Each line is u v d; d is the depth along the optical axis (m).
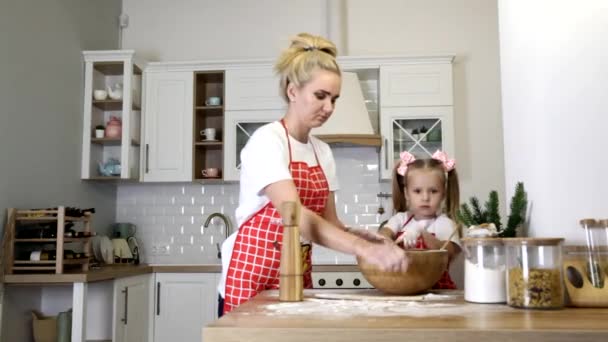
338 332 0.83
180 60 4.43
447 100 3.92
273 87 4.03
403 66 3.97
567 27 1.29
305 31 4.39
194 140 4.07
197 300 3.71
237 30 4.43
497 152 4.16
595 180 1.17
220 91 4.34
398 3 4.35
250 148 1.49
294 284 1.20
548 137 1.42
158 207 4.35
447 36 4.30
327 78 1.43
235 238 1.67
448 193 1.97
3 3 3.05
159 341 3.70
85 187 3.94
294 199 1.37
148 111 4.10
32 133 3.30
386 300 1.22
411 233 1.58
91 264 3.45
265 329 0.84
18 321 3.19
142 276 3.63
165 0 4.50
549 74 1.40
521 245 1.07
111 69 4.11
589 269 1.08
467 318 0.94
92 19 4.10
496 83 4.23
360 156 4.23
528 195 1.60
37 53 3.38
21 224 3.10
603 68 1.13
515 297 1.08
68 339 3.10
